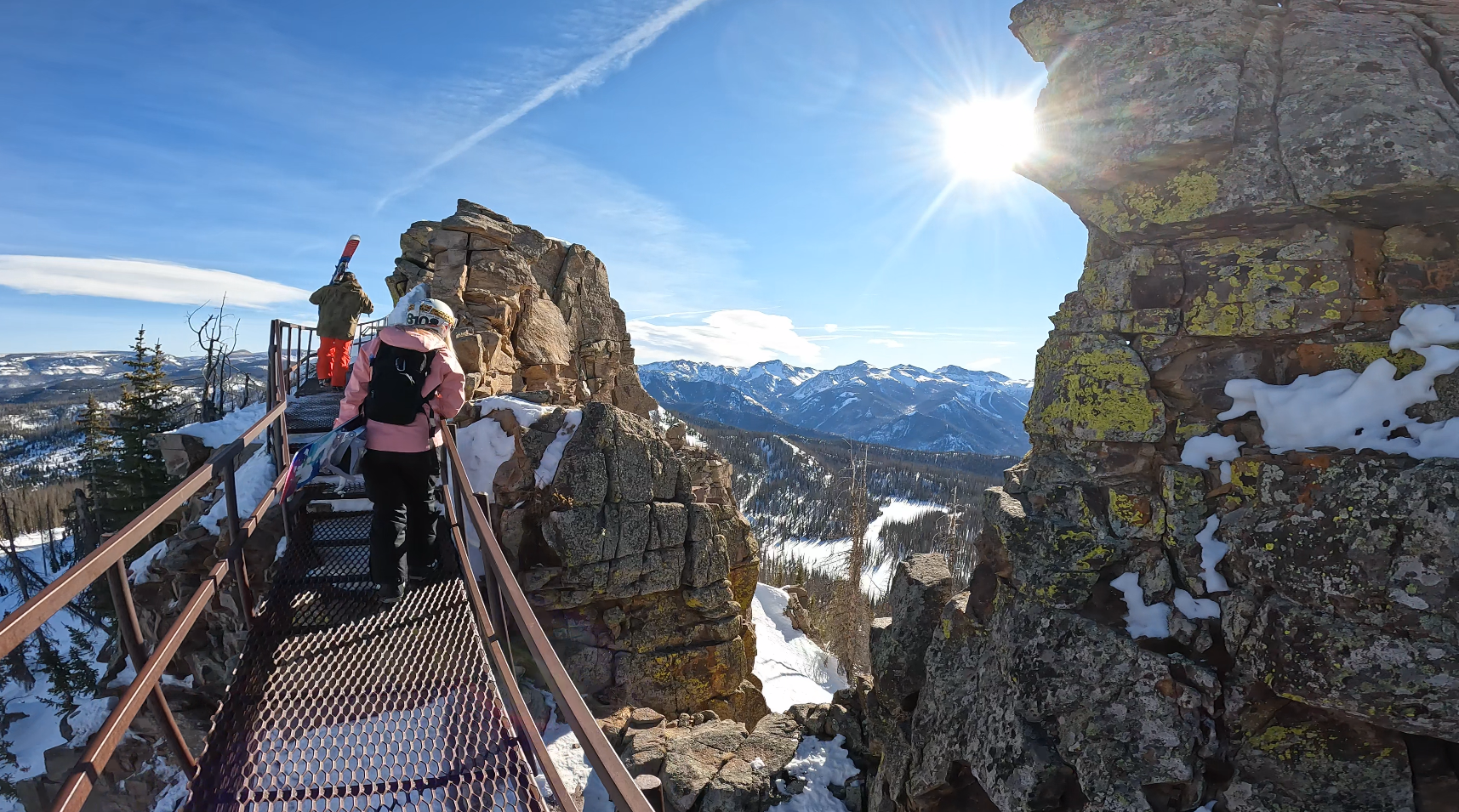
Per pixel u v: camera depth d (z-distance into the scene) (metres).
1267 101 3.95
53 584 2.36
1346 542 3.30
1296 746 3.45
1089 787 3.72
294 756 3.33
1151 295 4.31
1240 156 3.92
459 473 4.83
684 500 11.38
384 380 4.63
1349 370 3.76
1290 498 3.62
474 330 13.72
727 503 13.39
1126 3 4.46
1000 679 4.39
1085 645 3.95
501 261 15.24
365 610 4.76
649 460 11.00
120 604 3.05
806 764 6.52
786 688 17.78
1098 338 4.45
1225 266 4.11
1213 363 4.14
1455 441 3.31
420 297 4.93
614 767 2.06
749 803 6.16
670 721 9.04
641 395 20.45
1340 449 3.60
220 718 3.54
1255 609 3.63
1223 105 3.92
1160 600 4.00
